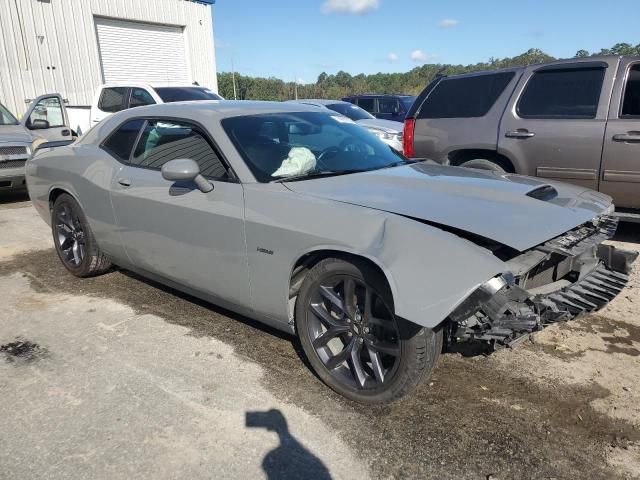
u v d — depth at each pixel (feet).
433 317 7.32
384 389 8.75
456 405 9.23
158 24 64.54
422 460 7.91
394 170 11.69
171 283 12.67
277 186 10.11
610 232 10.05
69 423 8.86
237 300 10.75
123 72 61.72
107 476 7.66
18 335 12.12
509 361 10.67
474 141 19.52
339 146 12.39
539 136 18.10
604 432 8.49
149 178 12.12
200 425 8.77
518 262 8.32
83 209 14.24
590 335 11.75
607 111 16.97
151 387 9.88
